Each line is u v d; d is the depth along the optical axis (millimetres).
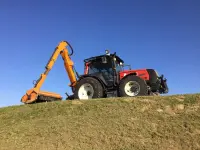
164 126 11164
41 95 15719
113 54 15875
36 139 11102
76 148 10359
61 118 12461
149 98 13281
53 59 16625
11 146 10859
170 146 10141
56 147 10539
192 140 10344
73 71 16906
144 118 11758
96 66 16156
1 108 14719
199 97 12844
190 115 11688
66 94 16594
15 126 12367
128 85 14852
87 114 12539
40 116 13133
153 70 15219
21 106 14656
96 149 10242
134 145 10250
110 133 10969
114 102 13258
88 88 15531
